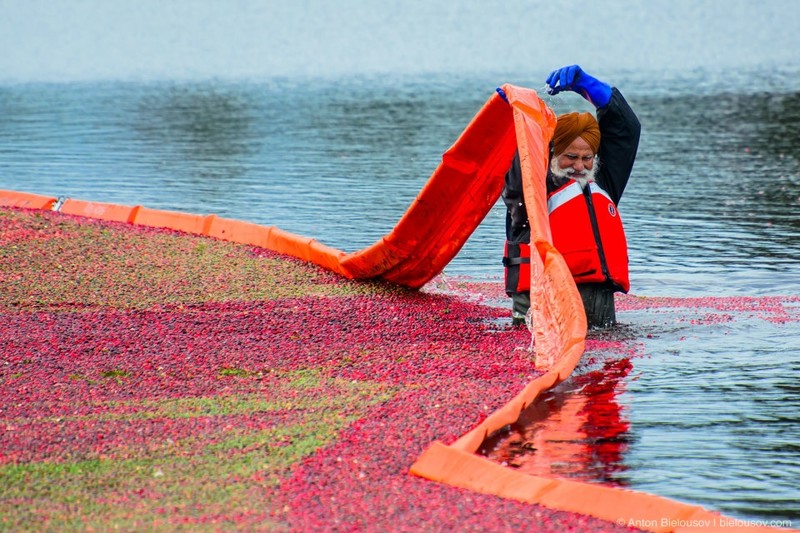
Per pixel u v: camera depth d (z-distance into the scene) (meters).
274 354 18.44
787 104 72.31
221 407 15.59
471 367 17.58
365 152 51.53
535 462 14.05
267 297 22.42
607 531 11.58
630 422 15.52
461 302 22.97
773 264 26.88
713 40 153.88
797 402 16.28
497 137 21.38
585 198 20.34
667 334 20.25
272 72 125.81
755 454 14.31
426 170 45.28
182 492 12.52
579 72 20.86
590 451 14.43
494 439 14.80
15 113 73.88
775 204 35.97
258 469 13.20
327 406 15.58
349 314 21.22
